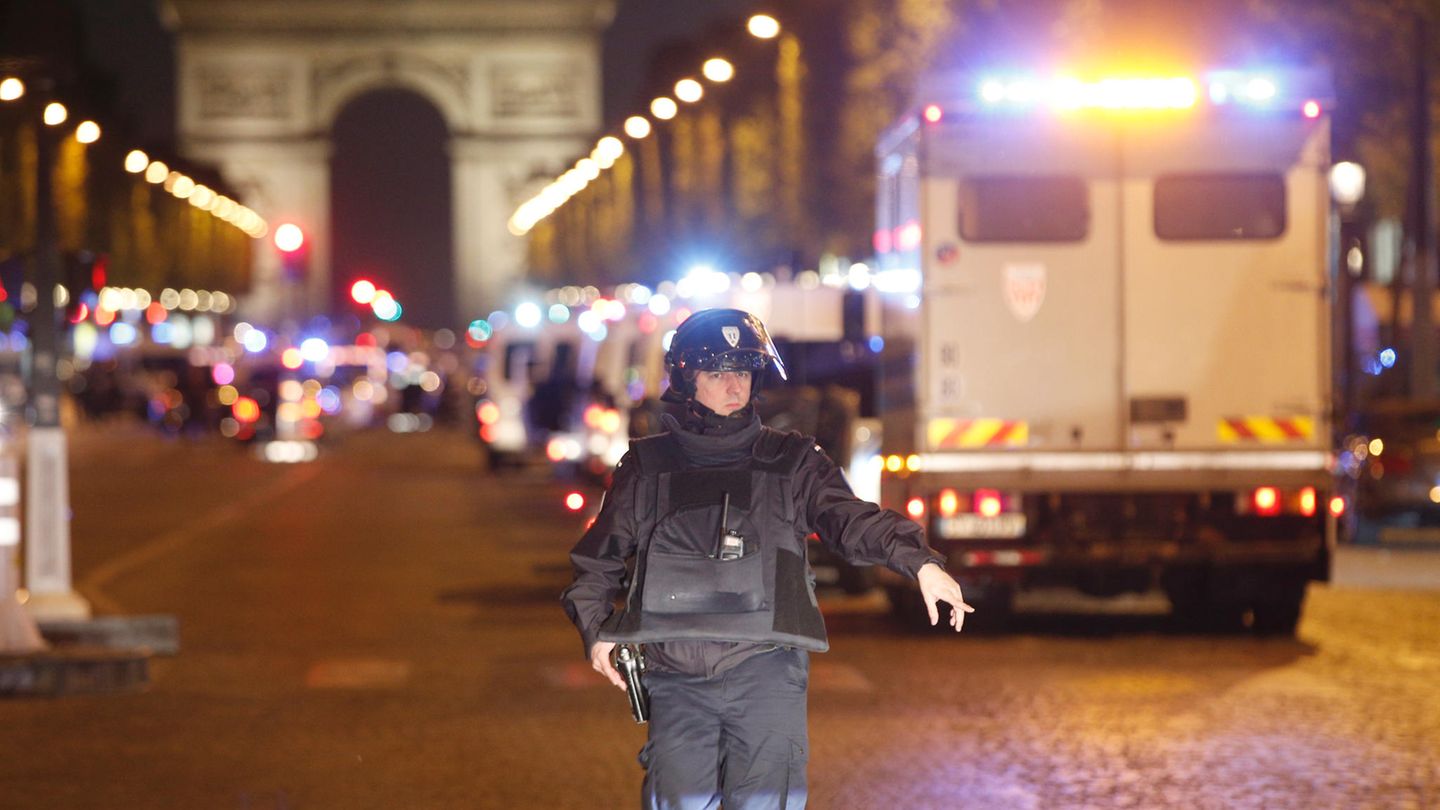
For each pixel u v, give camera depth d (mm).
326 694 22406
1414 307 44969
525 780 17656
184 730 20188
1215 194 25656
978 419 25641
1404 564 36969
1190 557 25625
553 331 68250
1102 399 25688
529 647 26219
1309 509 25797
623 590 10898
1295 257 25688
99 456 87938
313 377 122312
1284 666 23938
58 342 27391
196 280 183000
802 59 95062
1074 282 25625
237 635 27469
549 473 72188
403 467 78000
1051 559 25562
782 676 10492
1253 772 17719
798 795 10492
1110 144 25531
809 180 93750
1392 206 49844
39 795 17172
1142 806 16453
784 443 10766
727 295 36438
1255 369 25719
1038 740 19281
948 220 25516
